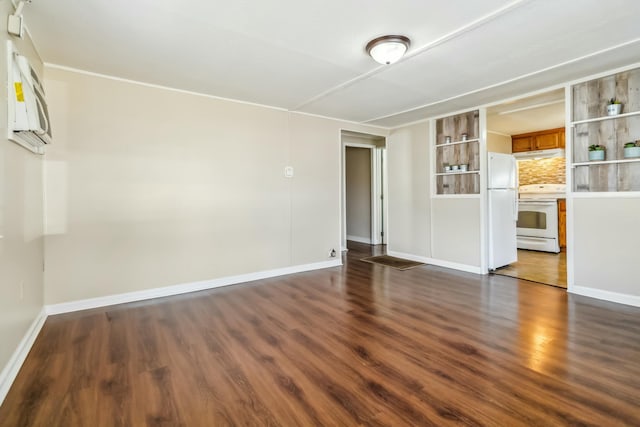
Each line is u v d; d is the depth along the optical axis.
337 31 2.35
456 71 3.09
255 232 4.14
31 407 1.65
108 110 3.16
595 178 3.34
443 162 4.87
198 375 1.95
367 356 2.16
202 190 3.72
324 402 1.69
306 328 2.62
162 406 1.66
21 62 1.99
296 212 4.52
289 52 2.68
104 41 2.48
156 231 3.44
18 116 1.96
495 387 1.79
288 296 3.46
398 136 5.44
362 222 7.18
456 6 2.05
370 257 5.54
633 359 2.07
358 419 1.56
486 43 2.54
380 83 3.41
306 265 4.63
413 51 2.66
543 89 3.62
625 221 3.08
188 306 3.16
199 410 1.63
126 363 2.08
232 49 2.62
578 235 3.39
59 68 2.93
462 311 2.96
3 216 1.82
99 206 3.13
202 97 3.71
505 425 1.50
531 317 2.79
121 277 3.25
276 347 2.30
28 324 2.33
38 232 2.66
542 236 5.80
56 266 2.94
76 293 3.04
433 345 2.30
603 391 1.74
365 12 2.11
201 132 3.71
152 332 2.56
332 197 4.89
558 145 5.77
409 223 5.31
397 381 1.87
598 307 3.01
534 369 1.97
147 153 3.38
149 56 2.74
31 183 2.45
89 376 1.93
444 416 1.57
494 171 4.49
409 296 3.43
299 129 4.53
